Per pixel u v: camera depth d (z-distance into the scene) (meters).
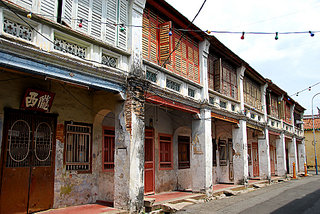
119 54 7.84
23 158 7.09
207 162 11.31
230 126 16.12
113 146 9.79
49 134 7.81
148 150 11.37
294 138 25.44
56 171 7.85
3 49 5.18
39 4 5.97
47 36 6.11
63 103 8.27
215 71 13.22
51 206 7.59
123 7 8.20
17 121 7.08
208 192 11.19
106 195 8.76
